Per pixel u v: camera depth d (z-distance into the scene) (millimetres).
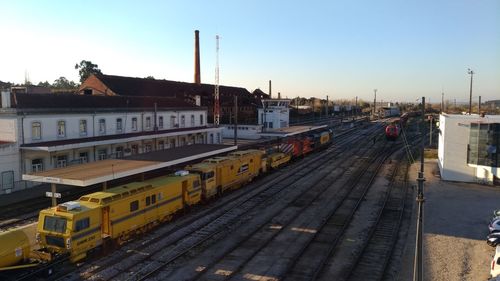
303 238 23594
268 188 36969
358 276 18688
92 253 19953
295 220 27094
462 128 39094
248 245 22422
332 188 37000
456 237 23922
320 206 30719
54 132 38156
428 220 27281
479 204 31312
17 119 34250
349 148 68312
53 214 18891
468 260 20516
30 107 36625
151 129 51375
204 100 89250
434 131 94625
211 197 31719
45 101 39188
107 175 25438
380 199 33000
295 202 31875
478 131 38250
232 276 18531
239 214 28422
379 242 23062
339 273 18953
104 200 20484
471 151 38844
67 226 18547
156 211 24406
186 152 37250
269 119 76812
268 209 29797
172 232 24422
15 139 34344
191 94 85812
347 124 117125
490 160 38000
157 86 80312
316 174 44125
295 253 21281
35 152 35188
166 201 25406
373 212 29109
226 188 33906
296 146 53531
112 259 20250
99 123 43344
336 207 30359
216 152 39094
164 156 34250
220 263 19969
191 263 19938
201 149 39875
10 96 35594
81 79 113250
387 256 20984
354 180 40688
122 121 46594
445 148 40000
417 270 14422
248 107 104312
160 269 19141
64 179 24234
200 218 27344
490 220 27062
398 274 18938
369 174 44062
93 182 24297
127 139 42125
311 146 59656
